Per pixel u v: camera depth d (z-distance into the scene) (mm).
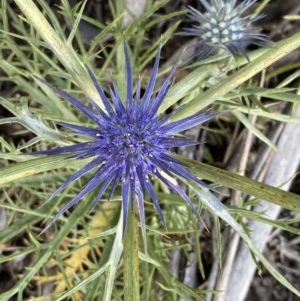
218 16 145
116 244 119
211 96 117
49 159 111
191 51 181
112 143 104
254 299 201
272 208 180
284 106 182
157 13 192
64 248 188
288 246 198
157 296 179
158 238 168
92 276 120
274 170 179
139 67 167
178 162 104
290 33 189
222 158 196
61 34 121
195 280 189
